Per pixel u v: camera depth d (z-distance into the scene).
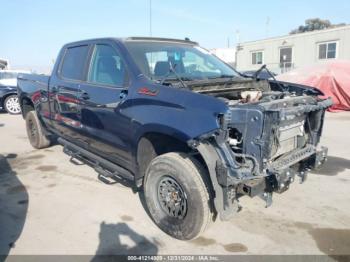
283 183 2.88
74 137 4.82
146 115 3.21
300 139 3.55
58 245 3.15
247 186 2.84
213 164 2.78
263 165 2.78
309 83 12.65
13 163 5.66
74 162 5.21
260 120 2.70
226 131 2.75
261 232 3.38
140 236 3.30
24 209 3.90
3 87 11.74
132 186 4.53
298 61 28.77
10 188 4.54
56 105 5.05
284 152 3.33
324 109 3.66
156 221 3.38
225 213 2.84
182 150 3.35
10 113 11.91
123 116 3.51
